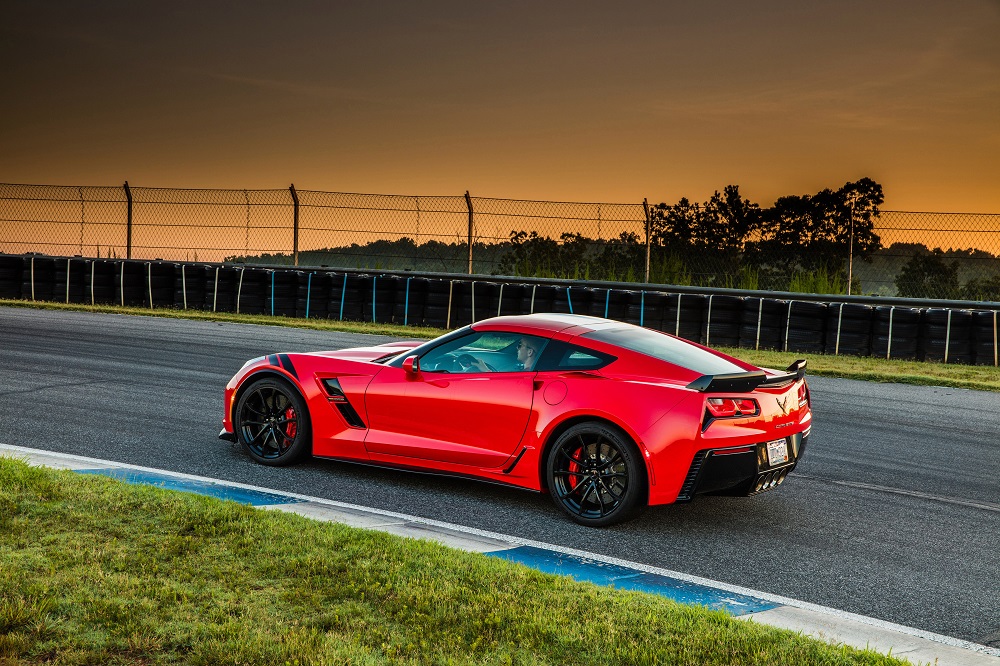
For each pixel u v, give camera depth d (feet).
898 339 51.78
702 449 17.89
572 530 18.54
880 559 17.46
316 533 15.87
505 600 13.10
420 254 71.46
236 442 25.14
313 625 12.13
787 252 68.59
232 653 11.12
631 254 69.21
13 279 69.62
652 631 12.25
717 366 19.48
